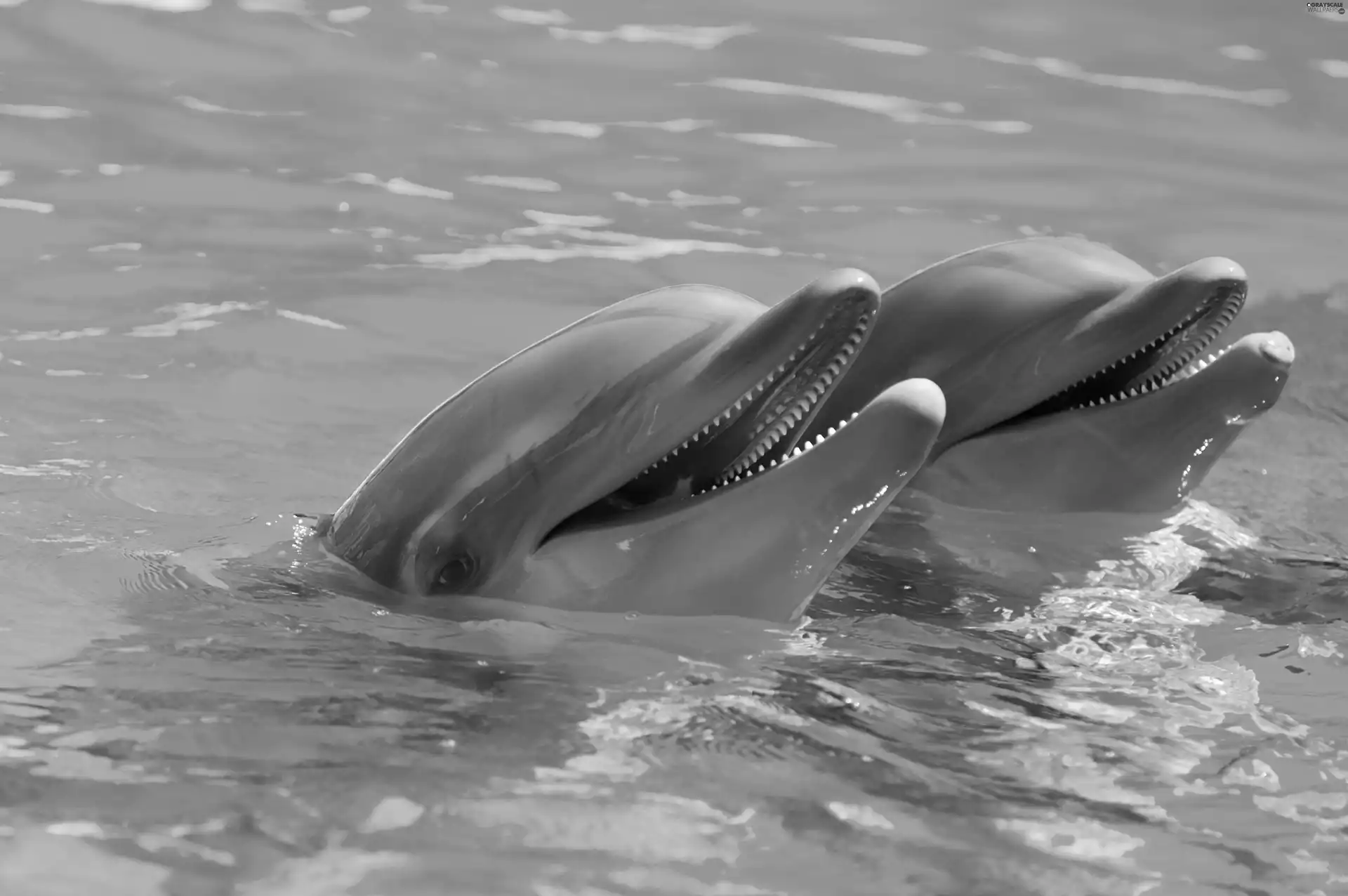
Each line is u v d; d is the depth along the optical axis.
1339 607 13.87
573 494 11.89
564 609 12.15
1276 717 11.43
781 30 40.88
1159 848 9.52
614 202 28.64
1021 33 41.78
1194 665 12.41
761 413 11.72
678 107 34.75
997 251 15.73
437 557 12.35
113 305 22.12
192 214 26.58
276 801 9.67
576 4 41.91
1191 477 15.65
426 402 19.16
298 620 12.27
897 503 15.66
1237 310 15.05
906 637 12.62
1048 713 11.30
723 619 12.09
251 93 33.53
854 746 10.57
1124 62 39.75
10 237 24.88
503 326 22.22
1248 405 15.16
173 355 20.28
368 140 31.33
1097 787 10.22
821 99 35.78
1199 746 10.88
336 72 35.38
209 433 17.69
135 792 9.76
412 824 9.47
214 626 12.23
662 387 11.58
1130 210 29.69
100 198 27.05
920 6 43.56
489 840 9.32
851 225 27.88
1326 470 18.38
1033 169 31.75
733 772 10.17
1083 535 15.24
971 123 34.69
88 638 12.05
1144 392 15.62
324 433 17.92
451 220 27.17
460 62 36.81
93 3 37.84
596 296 23.66
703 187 29.69
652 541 11.91
